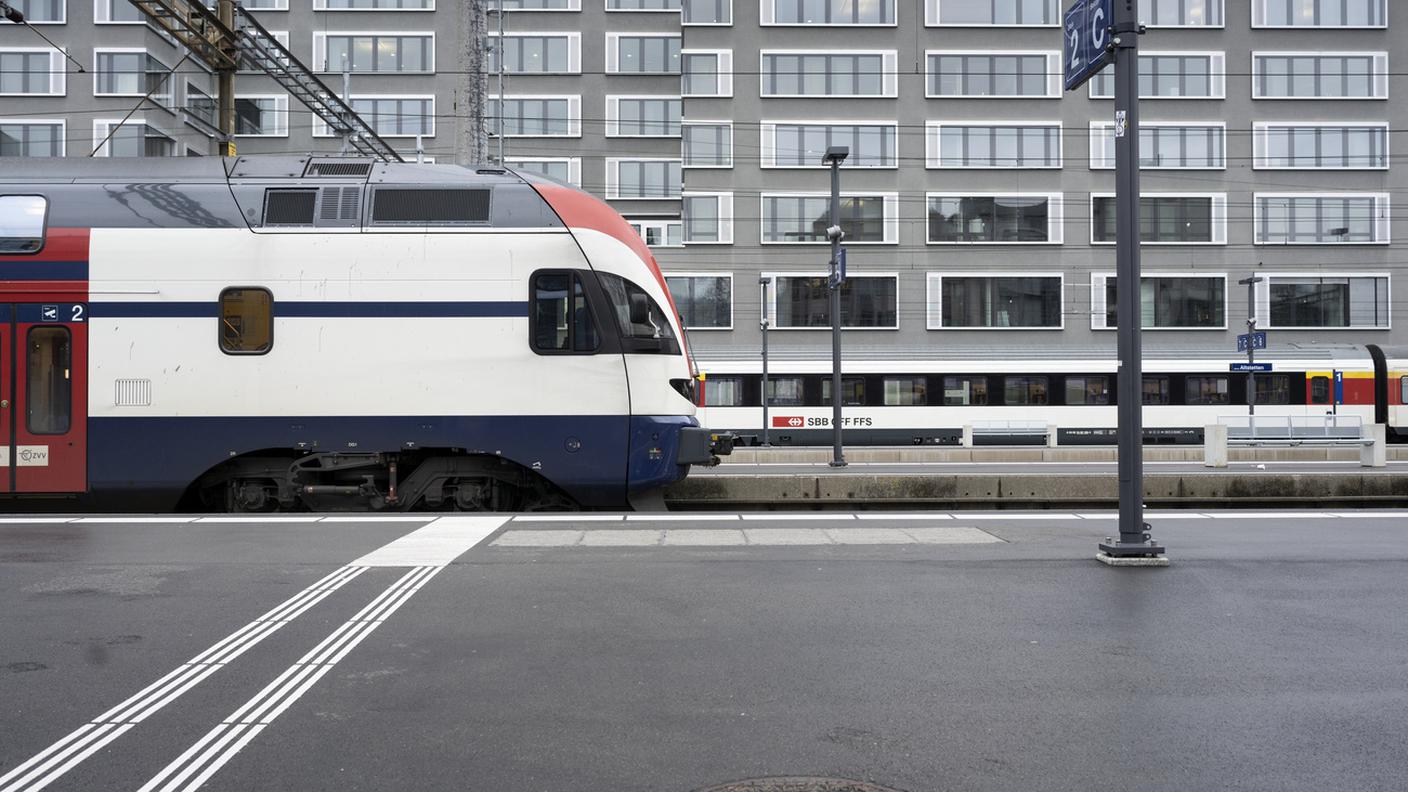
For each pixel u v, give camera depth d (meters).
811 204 44.59
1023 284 44.34
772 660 5.82
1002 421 33.12
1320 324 44.44
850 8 44.59
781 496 14.57
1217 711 4.96
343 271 12.50
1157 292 44.38
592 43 47.66
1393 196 44.47
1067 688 5.32
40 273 12.38
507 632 6.42
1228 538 9.98
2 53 41.41
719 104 44.56
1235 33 44.47
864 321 44.34
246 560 8.76
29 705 5.04
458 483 13.00
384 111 46.28
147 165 12.88
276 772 4.23
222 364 12.41
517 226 12.70
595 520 11.27
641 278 13.02
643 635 6.36
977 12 44.50
